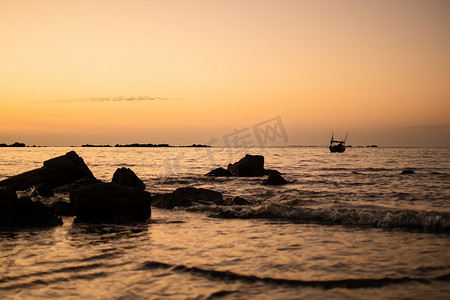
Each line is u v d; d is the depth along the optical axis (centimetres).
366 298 689
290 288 736
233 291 720
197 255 968
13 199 1432
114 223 1454
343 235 1209
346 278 786
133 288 738
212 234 1237
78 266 878
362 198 2127
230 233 1252
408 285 751
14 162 6444
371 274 812
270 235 1213
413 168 5466
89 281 778
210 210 1747
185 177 3709
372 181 3397
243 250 1018
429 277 793
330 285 749
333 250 1014
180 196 1958
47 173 2489
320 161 7631
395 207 1709
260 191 2586
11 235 1234
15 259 941
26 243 1116
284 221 1481
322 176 3988
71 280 783
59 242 1129
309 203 1800
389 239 1148
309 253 984
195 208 1794
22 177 2453
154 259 929
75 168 2555
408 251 1003
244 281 773
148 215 1586
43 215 1426
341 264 886
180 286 747
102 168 5169
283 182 3144
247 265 878
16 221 1401
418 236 1191
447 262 898
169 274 819
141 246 1072
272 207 1638
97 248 1051
